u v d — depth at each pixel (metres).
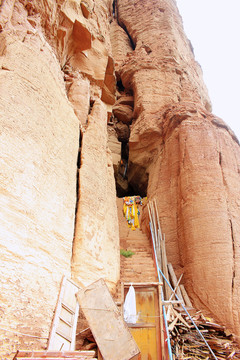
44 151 6.75
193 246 9.89
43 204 6.25
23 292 5.03
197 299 9.12
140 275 9.48
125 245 11.45
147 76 17.92
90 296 6.05
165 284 9.45
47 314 5.44
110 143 17.61
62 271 6.29
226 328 8.34
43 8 9.67
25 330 4.84
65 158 7.71
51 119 7.47
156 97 16.81
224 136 12.73
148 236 12.00
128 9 25.02
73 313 6.09
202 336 7.06
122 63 20.47
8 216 5.21
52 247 6.17
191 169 11.43
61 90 8.67
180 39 23.20
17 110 6.26
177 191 11.95
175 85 17.69
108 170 10.63
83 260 7.12
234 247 9.62
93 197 8.34
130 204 13.90
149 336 6.30
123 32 24.03
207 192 10.66
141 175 15.80
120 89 20.47
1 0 8.09
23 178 5.80
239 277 9.05
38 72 7.53
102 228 8.30
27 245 5.45
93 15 13.84
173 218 11.53
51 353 4.52
